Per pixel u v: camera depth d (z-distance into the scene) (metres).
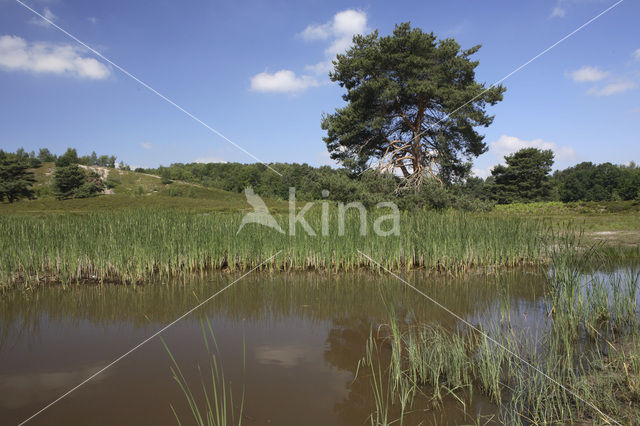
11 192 54.75
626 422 3.12
